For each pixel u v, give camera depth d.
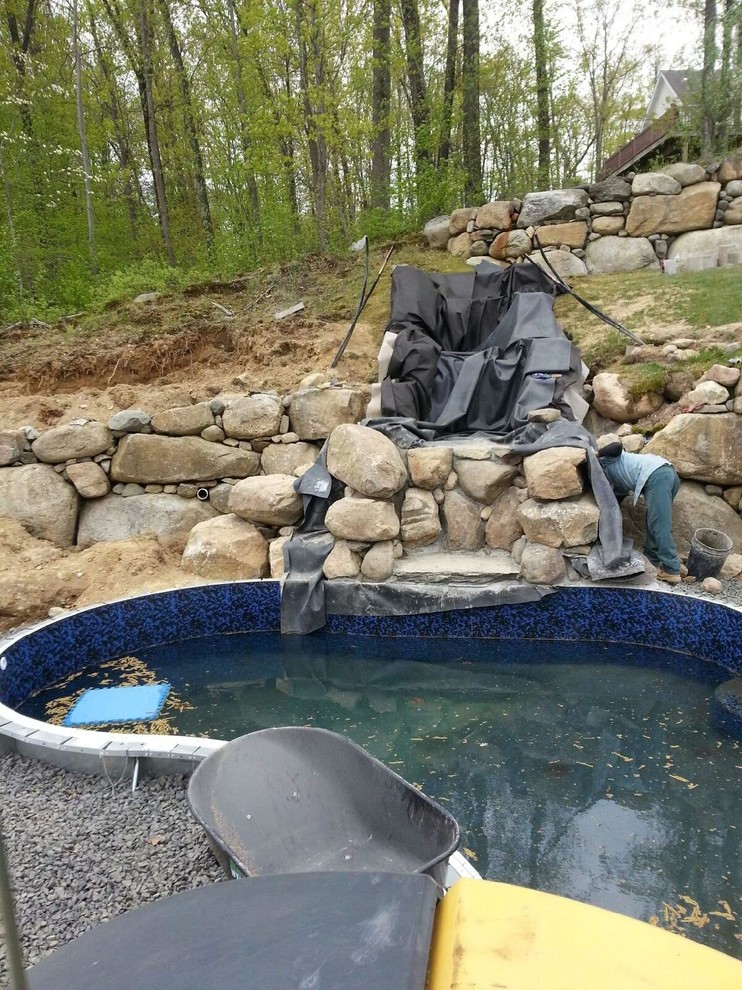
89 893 2.57
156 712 4.47
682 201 9.46
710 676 4.81
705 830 3.25
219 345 9.12
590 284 9.23
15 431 6.93
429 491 6.13
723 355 6.51
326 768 2.94
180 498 7.10
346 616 5.68
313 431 7.03
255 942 1.14
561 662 5.14
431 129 12.55
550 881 2.93
